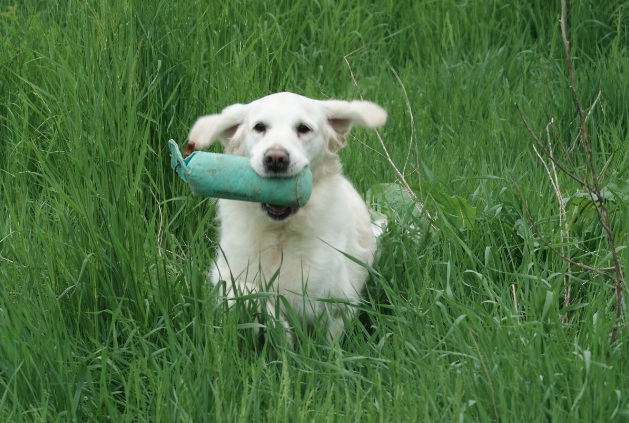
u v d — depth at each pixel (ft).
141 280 20.08
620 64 33.50
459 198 23.43
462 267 22.13
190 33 28.94
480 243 22.81
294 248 21.57
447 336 18.33
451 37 36.37
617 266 18.38
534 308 19.39
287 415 16.02
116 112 22.67
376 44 37.14
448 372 17.28
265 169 19.71
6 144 27.14
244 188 19.81
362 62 36.29
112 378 18.53
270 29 32.35
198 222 24.49
